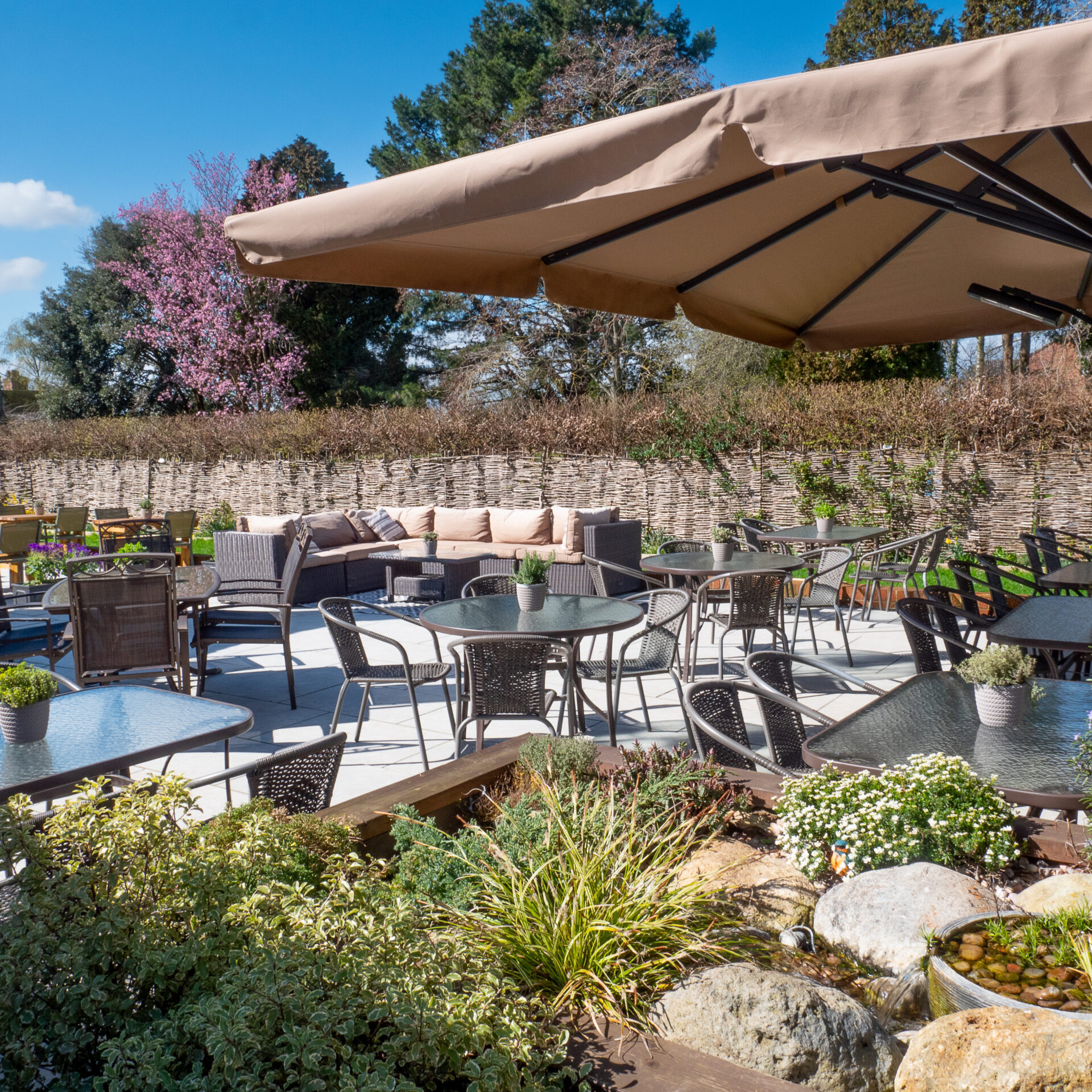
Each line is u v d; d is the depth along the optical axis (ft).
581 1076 5.05
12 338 109.60
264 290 82.84
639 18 82.58
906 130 4.66
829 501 35.17
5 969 4.70
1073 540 30.76
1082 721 8.85
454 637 26.03
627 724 17.04
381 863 6.30
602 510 33.50
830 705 17.75
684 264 10.49
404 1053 4.49
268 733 16.78
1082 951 5.32
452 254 8.97
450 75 92.02
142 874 5.34
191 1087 4.19
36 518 40.24
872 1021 5.66
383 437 45.70
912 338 13.16
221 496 52.60
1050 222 7.29
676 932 6.50
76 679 15.30
